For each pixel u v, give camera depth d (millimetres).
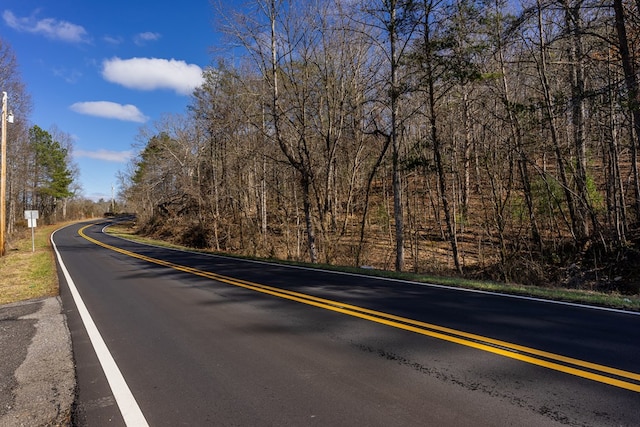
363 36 16688
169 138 36125
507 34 13352
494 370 3801
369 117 18906
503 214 16938
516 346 4449
